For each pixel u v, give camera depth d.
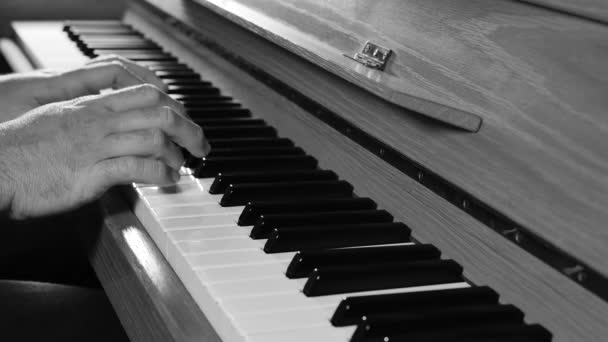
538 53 0.63
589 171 0.59
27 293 0.89
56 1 1.48
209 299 0.62
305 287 0.63
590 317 0.59
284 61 0.89
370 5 0.78
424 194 0.70
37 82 0.87
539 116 0.62
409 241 0.70
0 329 0.83
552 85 0.62
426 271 0.65
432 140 0.70
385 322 0.59
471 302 0.63
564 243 0.60
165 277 0.67
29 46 1.17
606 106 0.59
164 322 0.63
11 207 0.74
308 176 0.78
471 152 0.66
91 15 1.51
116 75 0.88
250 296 0.62
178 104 0.78
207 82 1.03
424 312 0.60
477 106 0.66
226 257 0.66
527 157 0.63
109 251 0.74
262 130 0.88
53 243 1.12
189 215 0.72
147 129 0.74
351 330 0.59
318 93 0.83
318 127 0.83
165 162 0.75
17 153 0.73
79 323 0.86
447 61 0.69
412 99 0.66
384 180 0.74
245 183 0.76
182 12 1.13
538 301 0.62
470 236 0.66
